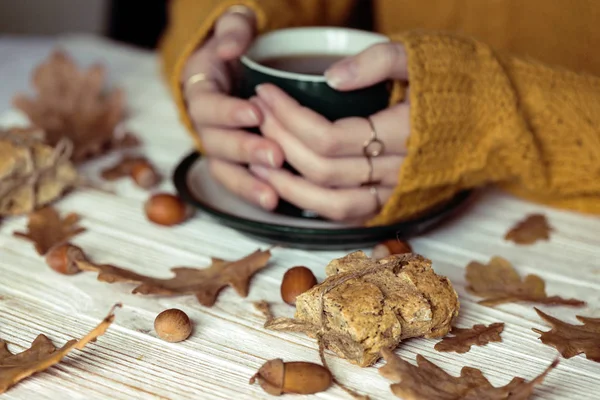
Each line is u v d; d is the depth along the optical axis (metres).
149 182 0.54
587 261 0.47
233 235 0.49
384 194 0.48
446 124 0.46
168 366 0.38
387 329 0.38
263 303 0.42
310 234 0.44
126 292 0.44
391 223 0.45
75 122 0.60
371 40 0.51
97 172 0.57
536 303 0.43
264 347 0.39
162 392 0.37
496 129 0.47
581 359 0.39
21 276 0.45
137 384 0.37
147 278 0.44
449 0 0.65
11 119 0.61
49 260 0.45
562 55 0.60
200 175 0.53
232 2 0.55
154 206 0.50
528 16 0.61
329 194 0.47
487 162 0.49
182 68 0.54
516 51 0.63
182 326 0.39
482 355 0.39
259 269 0.46
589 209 0.52
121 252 0.47
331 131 0.45
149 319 0.41
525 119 0.49
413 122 0.45
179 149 0.60
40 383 0.37
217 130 0.50
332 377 0.37
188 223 0.50
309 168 0.47
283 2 0.61
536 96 0.49
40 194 0.52
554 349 0.40
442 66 0.46
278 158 0.47
